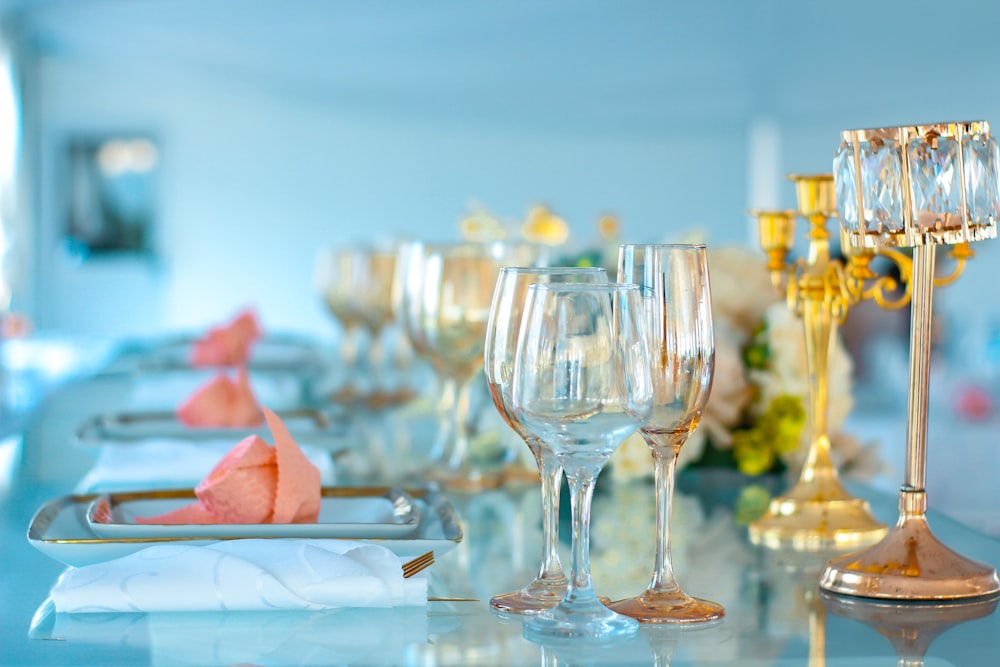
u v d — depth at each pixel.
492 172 9.96
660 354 0.79
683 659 0.70
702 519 1.19
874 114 9.92
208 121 9.56
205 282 9.66
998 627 0.78
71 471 1.42
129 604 0.80
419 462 1.53
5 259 7.37
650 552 1.03
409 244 1.49
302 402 2.21
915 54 7.46
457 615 0.81
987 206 0.85
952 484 4.81
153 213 9.55
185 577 0.81
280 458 0.93
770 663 0.70
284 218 9.71
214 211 9.62
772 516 1.12
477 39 6.94
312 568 0.81
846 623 0.79
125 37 7.04
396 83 8.12
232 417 1.61
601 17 6.53
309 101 9.63
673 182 10.16
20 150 7.84
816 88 8.38
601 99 8.66
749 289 1.47
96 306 9.48
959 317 9.20
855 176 0.86
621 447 1.42
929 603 0.84
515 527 1.15
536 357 0.72
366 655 0.71
